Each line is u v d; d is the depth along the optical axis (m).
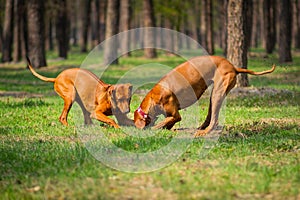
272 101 16.42
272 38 40.75
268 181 7.51
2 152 9.51
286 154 9.26
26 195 7.18
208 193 7.06
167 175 7.89
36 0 29.94
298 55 39.56
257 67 22.70
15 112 14.34
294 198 6.93
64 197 7.05
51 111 14.45
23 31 36.75
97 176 7.88
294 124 12.49
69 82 11.79
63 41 41.88
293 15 48.78
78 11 67.19
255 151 9.46
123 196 7.03
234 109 14.75
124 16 40.62
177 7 40.19
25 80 25.09
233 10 18.50
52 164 8.61
